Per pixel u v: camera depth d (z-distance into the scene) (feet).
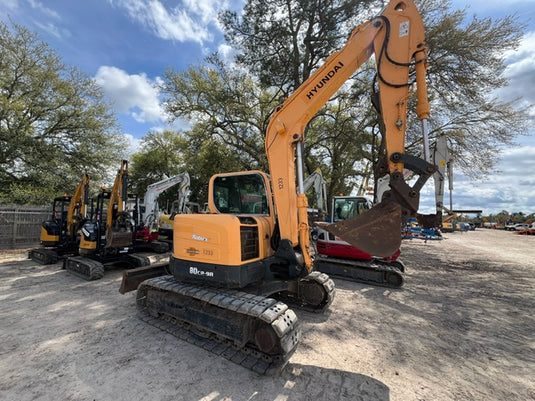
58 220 26.30
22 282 18.43
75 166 48.98
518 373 8.60
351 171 58.80
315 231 23.31
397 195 8.80
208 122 54.85
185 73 52.21
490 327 12.13
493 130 36.42
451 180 11.48
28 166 44.19
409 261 30.07
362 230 8.80
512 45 30.76
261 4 37.81
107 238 20.13
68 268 21.08
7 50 43.70
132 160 93.76
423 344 10.46
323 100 11.03
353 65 10.56
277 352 8.40
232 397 7.17
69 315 12.63
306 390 7.53
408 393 7.50
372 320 12.75
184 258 10.78
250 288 10.77
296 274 11.00
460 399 7.30
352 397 7.27
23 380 7.72
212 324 9.65
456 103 35.76
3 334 10.60
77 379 7.81
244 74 50.21
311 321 12.55
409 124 39.19
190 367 8.54
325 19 37.01
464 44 31.73
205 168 61.26
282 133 11.20
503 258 32.78
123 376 7.99
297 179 12.07
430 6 32.96
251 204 12.65
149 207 29.50
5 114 42.22
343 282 19.99
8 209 32.09
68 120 49.34
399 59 9.11
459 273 23.72
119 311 13.19
